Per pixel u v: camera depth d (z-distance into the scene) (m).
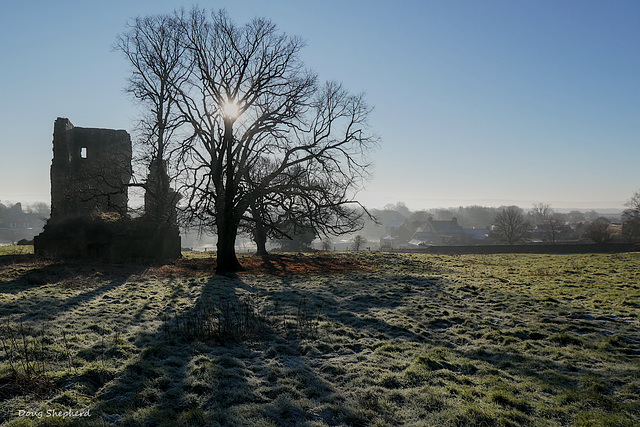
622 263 27.16
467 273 23.53
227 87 22.48
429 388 7.11
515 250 51.00
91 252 25.84
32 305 12.33
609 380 7.46
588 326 10.67
